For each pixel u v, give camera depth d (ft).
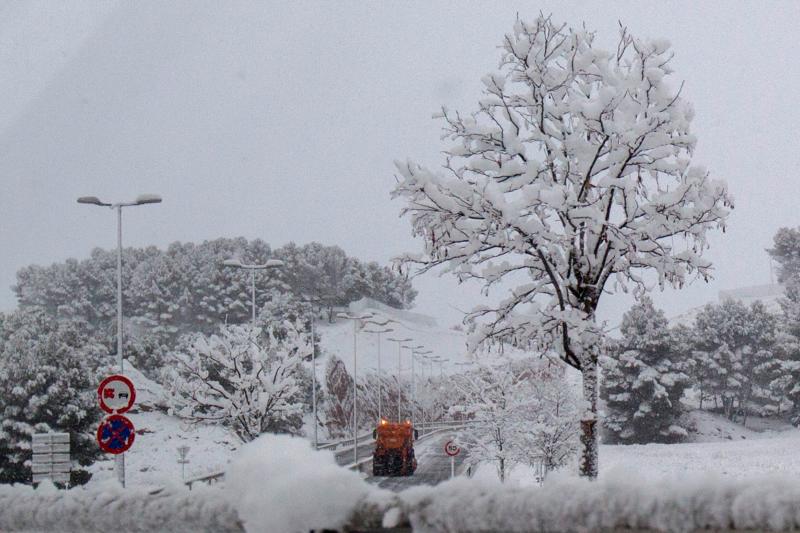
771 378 366.43
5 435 153.48
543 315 56.49
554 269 59.52
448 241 58.29
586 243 58.59
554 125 62.80
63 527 9.83
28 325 180.86
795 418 339.77
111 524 9.51
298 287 627.46
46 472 61.31
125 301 574.15
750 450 222.28
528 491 7.93
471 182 58.75
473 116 62.59
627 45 63.41
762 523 7.02
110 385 61.52
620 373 305.32
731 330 370.12
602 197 59.93
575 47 63.62
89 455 159.43
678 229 57.77
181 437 214.69
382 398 431.84
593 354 55.98
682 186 57.11
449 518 8.03
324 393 369.50
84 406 160.56
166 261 570.87
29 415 155.94
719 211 57.57
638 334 308.19
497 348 61.62
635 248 55.98
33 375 157.17
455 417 377.30
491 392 127.85
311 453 9.41
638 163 60.80
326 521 8.39
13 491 10.48
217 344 119.65
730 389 366.02
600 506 7.55
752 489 7.17
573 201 55.93
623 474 7.77
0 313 182.60
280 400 119.75
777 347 364.79
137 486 9.81
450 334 623.77
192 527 9.23
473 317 60.08
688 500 7.30
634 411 307.37
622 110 60.44
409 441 166.81
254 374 117.60
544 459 122.21
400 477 161.27
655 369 306.96
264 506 8.53
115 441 61.16
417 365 498.69
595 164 60.54
